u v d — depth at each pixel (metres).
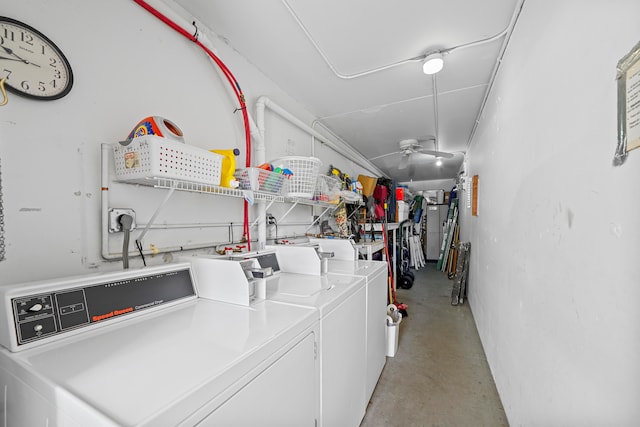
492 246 2.13
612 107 0.67
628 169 0.61
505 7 1.48
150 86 1.30
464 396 1.84
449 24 1.62
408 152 3.89
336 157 3.69
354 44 1.80
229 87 1.76
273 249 1.81
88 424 0.48
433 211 7.61
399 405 1.76
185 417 0.52
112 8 1.16
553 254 1.00
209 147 1.61
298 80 2.27
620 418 0.63
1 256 0.85
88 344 0.73
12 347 0.65
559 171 0.96
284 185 1.78
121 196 1.16
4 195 0.86
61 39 0.99
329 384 1.16
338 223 3.07
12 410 0.63
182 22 1.38
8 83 0.85
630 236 0.60
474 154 3.36
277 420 0.80
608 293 0.69
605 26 0.71
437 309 3.58
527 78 1.32
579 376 0.82
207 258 1.17
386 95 2.55
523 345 1.34
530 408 1.23
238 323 0.89
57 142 0.98
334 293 1.28
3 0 0.86
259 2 1.46
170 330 0.83
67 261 1.00
